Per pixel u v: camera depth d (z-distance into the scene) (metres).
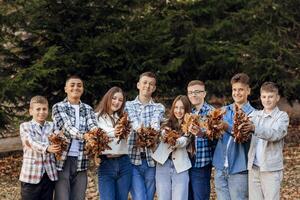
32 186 5.52
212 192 8.23
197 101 6.01
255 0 12.38
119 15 11.31
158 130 5.82
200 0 12.44
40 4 10.50
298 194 8.17
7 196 8.59
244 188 5.68
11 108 10.67
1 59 10.96
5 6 10.57
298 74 12.38
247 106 5.79
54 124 5.74
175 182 5.81
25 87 9.85
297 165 10.38
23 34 11.20
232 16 12.26
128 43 10.84
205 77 12.18
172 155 5.83
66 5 10.74
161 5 12.56
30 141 5.46
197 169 5.88
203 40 11.62
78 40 10.77
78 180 5.77
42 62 9.98
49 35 10.84
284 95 12.30
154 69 11.06
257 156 5.54
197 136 5.63
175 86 12.09
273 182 5.43
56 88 10.92
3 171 11.04
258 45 11.65
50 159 5.60
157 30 11.33
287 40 12.71
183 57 11.69
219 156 5.75
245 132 5.27
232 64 11.68
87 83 10.48
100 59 10.71
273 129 5.30
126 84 11.03
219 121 5.45
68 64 10.37
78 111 5.80
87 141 5.46
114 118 5.89
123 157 5.82
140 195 5.89
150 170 5.95
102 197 5.79
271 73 11.45
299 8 13.10
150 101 6.11
